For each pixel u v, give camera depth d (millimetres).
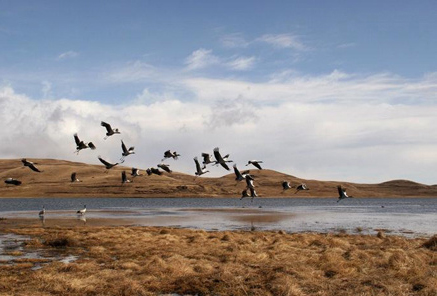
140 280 21484
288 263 23453
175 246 33656
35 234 44812
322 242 34812
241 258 26453
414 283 18875
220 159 24141
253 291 18719
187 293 19531
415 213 97250
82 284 20438
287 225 62656
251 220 72188
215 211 103000
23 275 23172
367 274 21172
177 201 181750
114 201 176875
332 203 177500
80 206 130250
